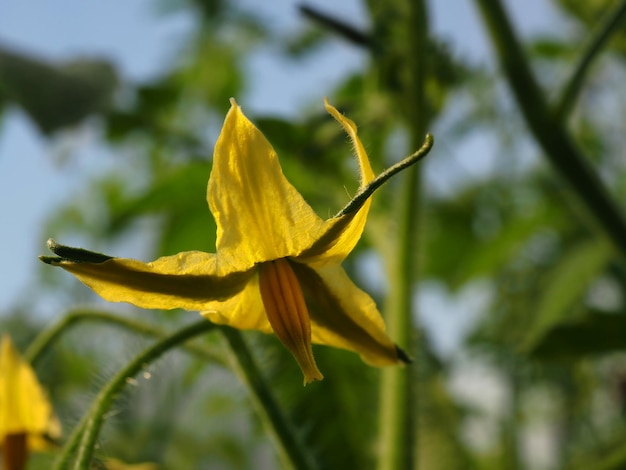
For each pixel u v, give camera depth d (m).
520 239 0.31
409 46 0.20
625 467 0.19
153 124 0.27
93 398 0.17
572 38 0.31
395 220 0.21
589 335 0.21
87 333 0.29
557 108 0.20
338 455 0.20
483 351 0.33
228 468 0.39
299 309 0.14
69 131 0.24
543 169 0.32
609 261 0.25
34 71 0.23
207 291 0.14
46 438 0.17
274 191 0.14
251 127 0.14
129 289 0.14
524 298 0.31
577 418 0.36
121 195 0.36
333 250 0.14
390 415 0.19
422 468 0.22
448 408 0.23
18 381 0.17
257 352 0.18
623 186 0.35
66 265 0.14
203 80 0.33
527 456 0.35
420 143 0.20
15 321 0.33
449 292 0.32
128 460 0.29
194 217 0.25
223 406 0.37
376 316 0.15
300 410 0.20
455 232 0.31
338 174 0.23
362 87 0.26
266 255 0.14
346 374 0.20
